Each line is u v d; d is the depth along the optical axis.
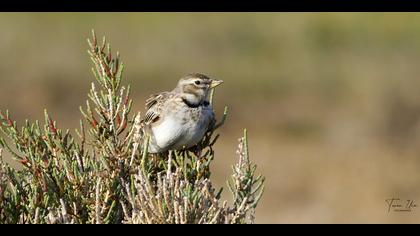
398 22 29.98
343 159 23.25
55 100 27.47
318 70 28.42
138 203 6.44
